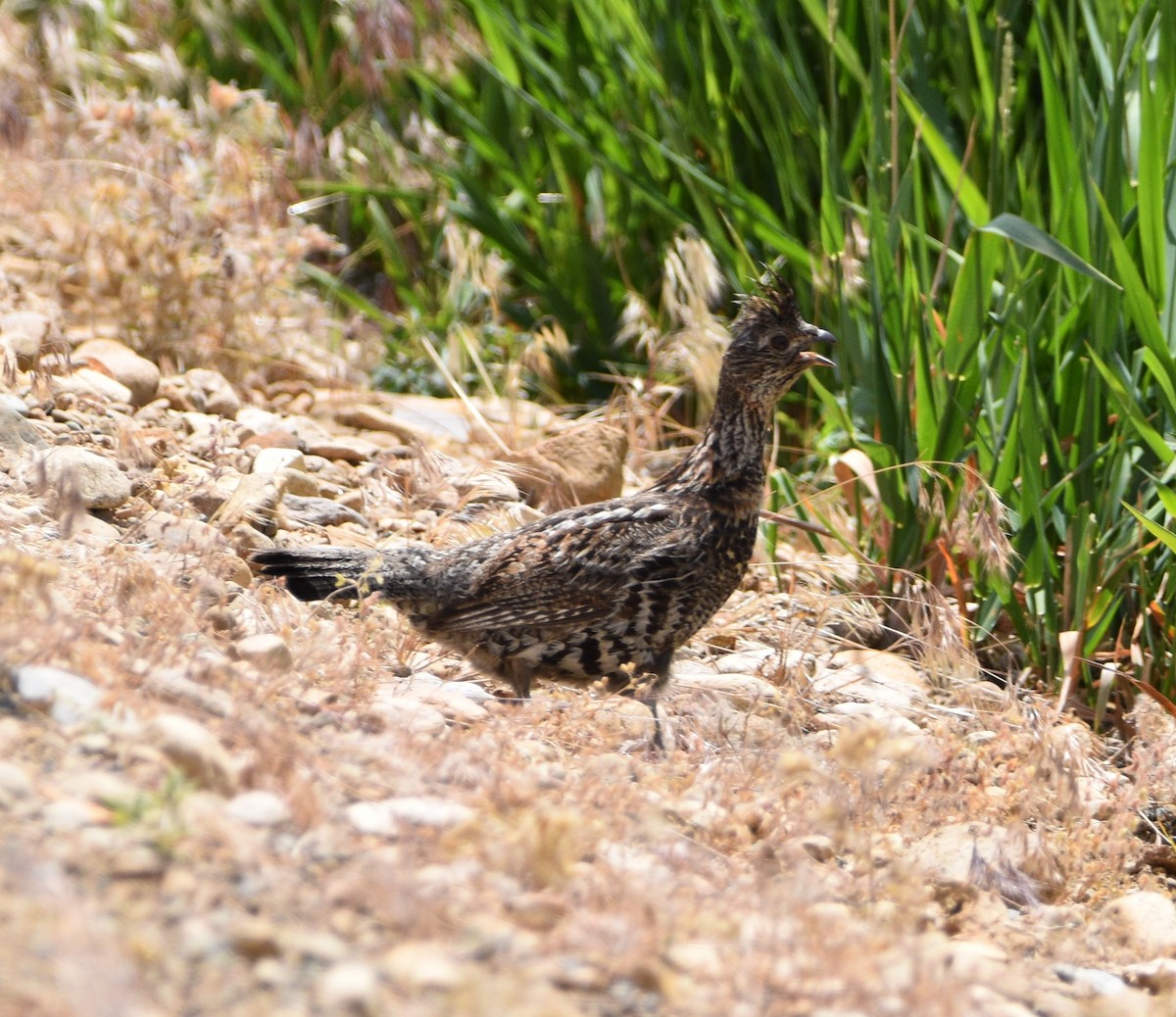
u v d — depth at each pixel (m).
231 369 15.29
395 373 16.91
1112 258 12.07
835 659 11.80
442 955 5.41
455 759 7.30
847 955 6.01
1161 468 12.19
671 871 6.75
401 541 12.10
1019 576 12.45
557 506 13.55
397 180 17.53
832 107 13.72
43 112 15.78
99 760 6.27
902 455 12.65
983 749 9.56
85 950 4.77
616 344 16.53
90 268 14.98
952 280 14.22
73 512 8.89
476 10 17.06
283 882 5.69
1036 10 12.90
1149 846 9.32
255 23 19.39
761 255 16.06
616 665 9.94
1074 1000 6.76
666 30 16.12
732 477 10.02
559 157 17.33
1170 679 11.84
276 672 8.08
